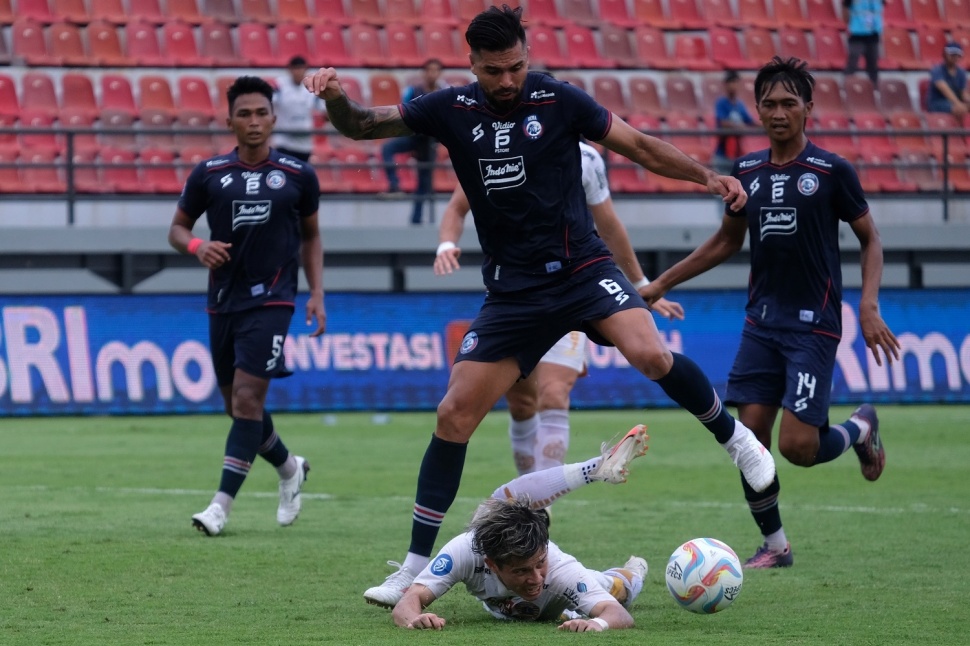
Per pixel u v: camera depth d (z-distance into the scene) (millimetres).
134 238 55594
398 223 63844
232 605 16969
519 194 16859
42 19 67188
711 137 69062
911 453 39875
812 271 20922
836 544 23047
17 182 61062
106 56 67062
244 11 71062
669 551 21953
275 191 24703
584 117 16766
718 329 55938
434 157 60438
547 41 72750
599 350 55219
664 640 14484
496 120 16812
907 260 61938
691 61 74688
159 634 14969
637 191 66375
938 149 72125
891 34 77625
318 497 29938
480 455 39688
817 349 20938
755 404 21453
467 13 74062
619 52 73750
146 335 51688
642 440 16859
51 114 63031
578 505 28547
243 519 26156
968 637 14898
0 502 28391
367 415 52531
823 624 15727
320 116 64000
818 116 71812
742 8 77562
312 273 26188
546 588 15531
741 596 17875
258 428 24234
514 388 23891
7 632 15109
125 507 27641
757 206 21062
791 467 36781
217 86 66688
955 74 70875
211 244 24094
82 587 18234
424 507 16906
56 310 50875
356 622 15758
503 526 14602
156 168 60406
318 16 71938
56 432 45281
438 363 54250
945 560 21234
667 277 21875
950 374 56469
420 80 64688
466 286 58844
